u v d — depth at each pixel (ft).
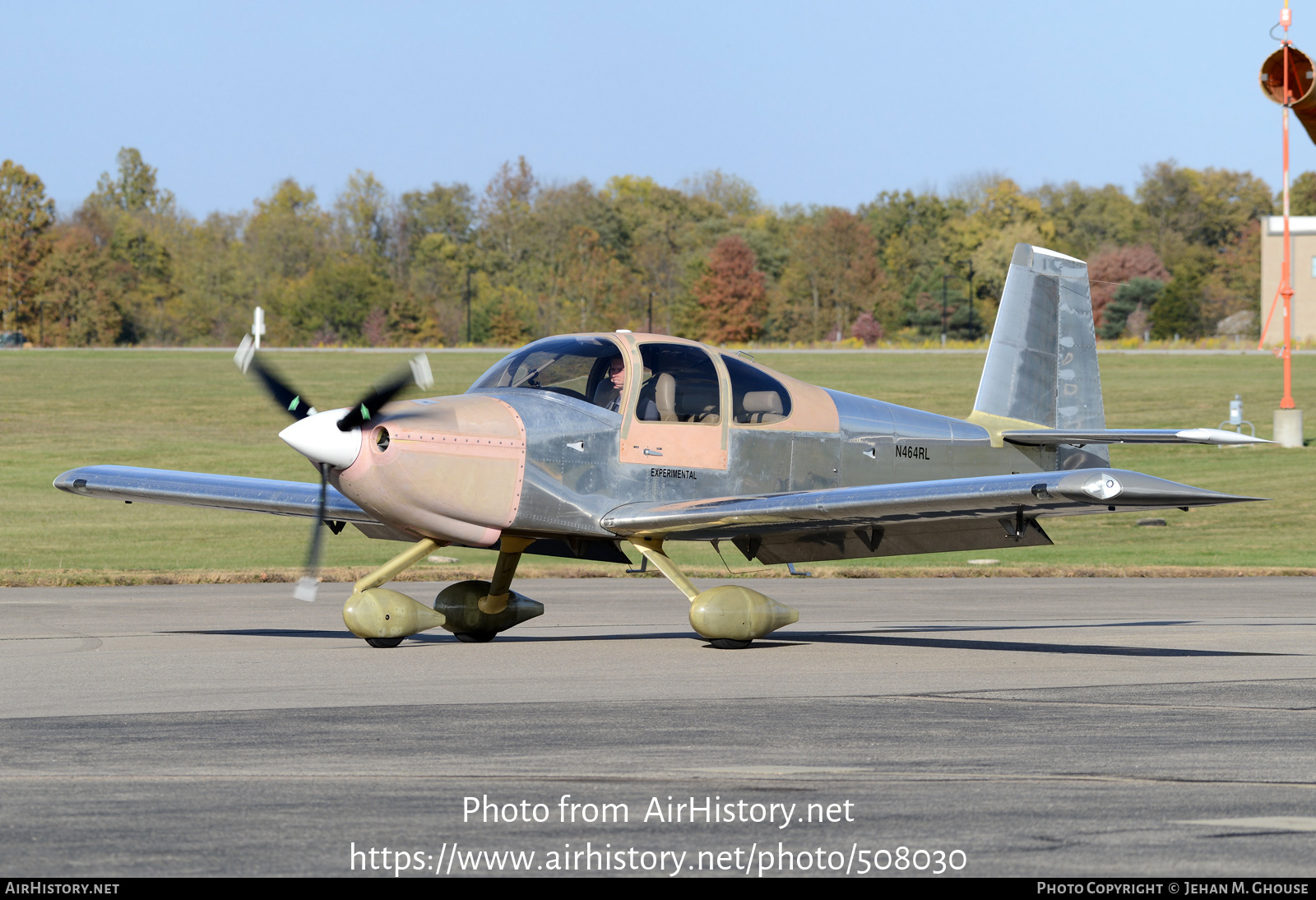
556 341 81.30
